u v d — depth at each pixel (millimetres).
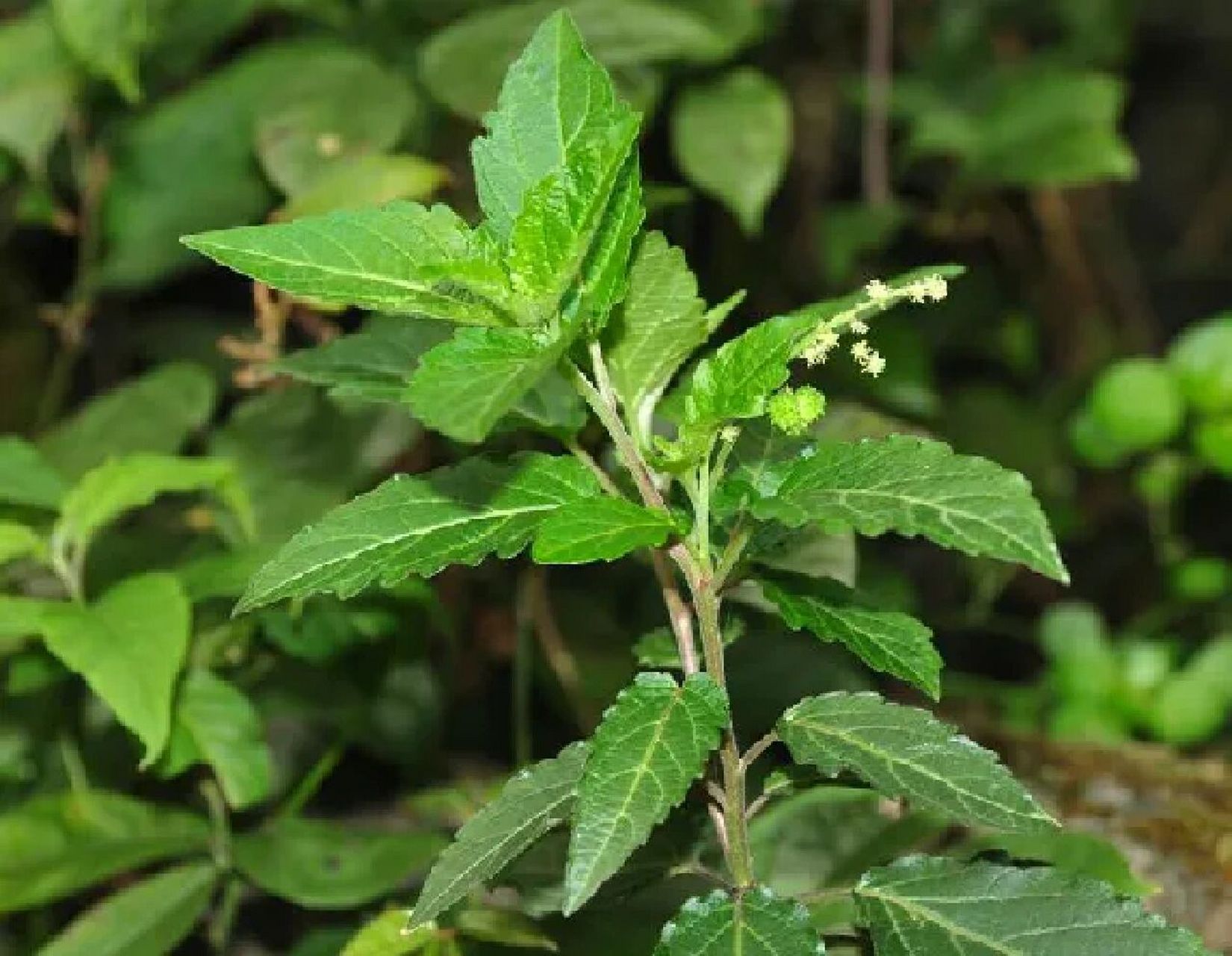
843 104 1597
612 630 1190
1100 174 1351
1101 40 1707
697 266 1454
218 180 1181
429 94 1164
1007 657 1685
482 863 801
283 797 1128
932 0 1660
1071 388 1642
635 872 847
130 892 966
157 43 1227
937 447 791
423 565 804
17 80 1143
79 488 964
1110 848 937
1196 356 1327
